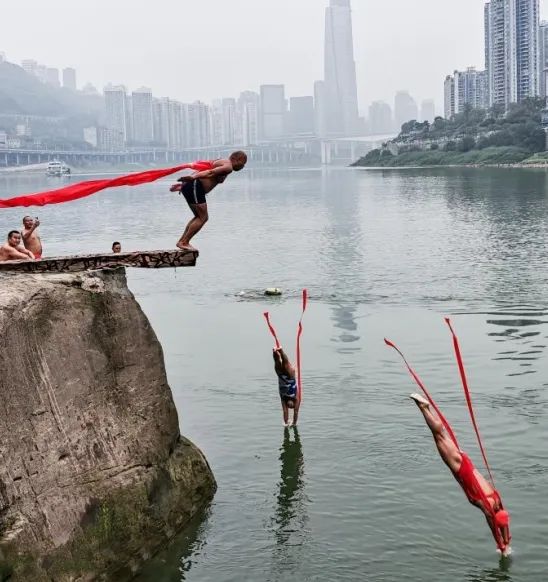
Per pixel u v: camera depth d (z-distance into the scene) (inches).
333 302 1227.9
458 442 653.9
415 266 1560.0
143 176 488.4
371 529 527.2
